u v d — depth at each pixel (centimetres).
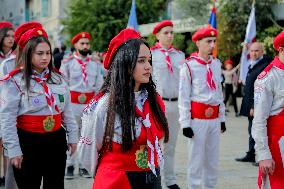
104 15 2433
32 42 424
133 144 321
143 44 323
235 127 1249
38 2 3628
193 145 566
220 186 648
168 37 649
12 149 418
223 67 1742
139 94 331
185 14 2005
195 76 562
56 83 448
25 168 430
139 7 2509
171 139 630
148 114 329
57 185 446
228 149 928
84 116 335
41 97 430
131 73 319
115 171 323
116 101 319
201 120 561
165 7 2586
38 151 433
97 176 331
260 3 1745
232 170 745
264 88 416
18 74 428
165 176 632
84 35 743
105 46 2453
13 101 421
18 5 4069
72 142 465
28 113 429
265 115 417
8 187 460
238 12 1766
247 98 782
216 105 567
